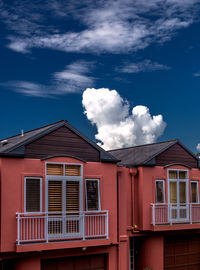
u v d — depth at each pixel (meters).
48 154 14.55
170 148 18.84
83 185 15.12
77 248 14.89
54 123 15.20
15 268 13.84
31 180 14.08
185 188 18.94
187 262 19.16
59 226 14.49
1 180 13.45
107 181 15.81
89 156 15.54
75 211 14.68
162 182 18.30
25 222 13.70
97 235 14.90
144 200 17.61
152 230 17.41
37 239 13.62
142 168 17.78
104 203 15.59
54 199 14.45
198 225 18.50
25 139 14.20
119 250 15.98
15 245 13.34
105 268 15.80
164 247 18.56
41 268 14.51
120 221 16.34
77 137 15.38
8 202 13.48
